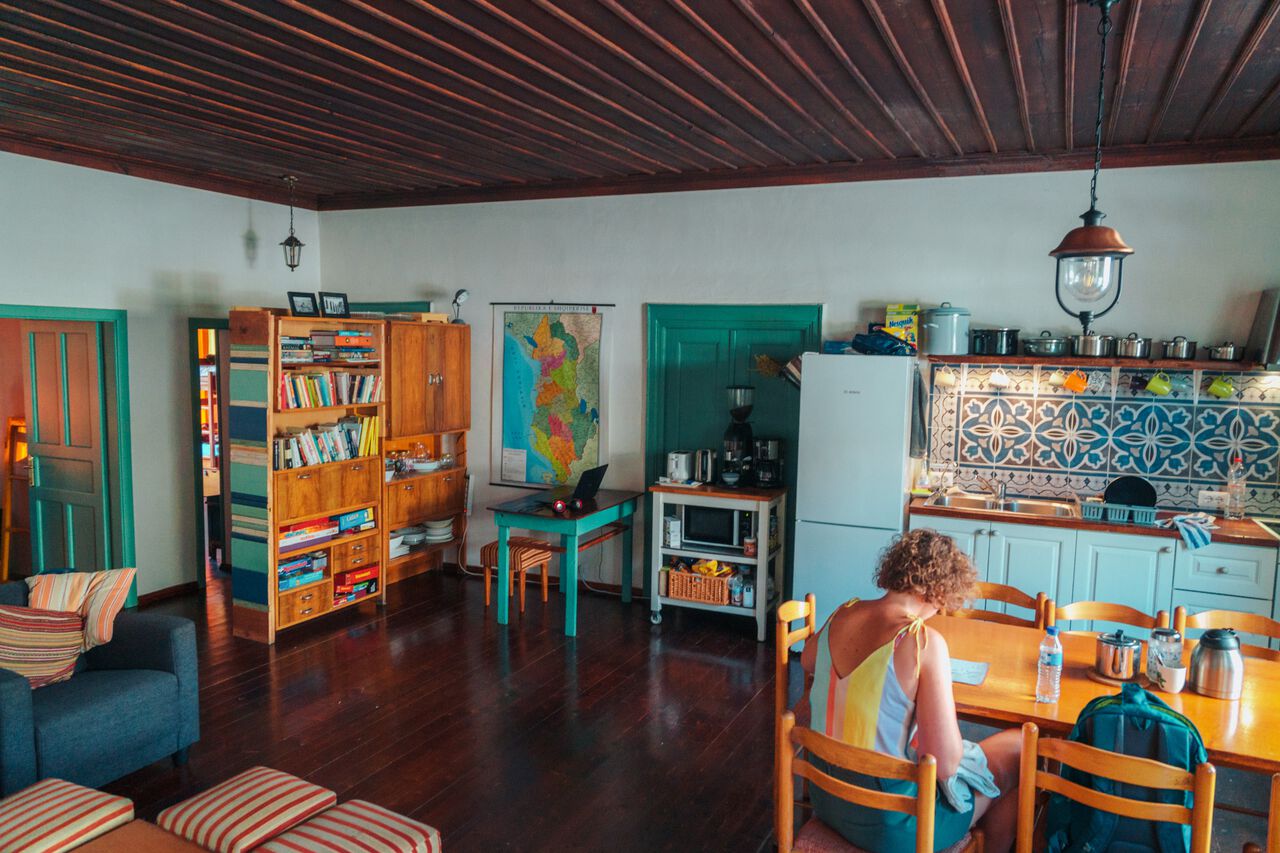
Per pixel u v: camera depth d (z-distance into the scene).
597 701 4.73
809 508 5.41
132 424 6.25
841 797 2.35
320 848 2.64
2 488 7.24
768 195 6.05
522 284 6.95
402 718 4.49
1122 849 2.28
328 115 4.71
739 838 3.44
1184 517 4.76
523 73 3.87
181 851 2.70
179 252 6.51
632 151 5.48
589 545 6.18
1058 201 5.30
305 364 5.70
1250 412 5.00
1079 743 2.28
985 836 2.64
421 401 6.66
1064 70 3.67
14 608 3.82
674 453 6.14
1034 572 4.92
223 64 3.81
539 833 3.46
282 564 5.61
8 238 5.43
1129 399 5.26
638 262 6.51
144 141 5.45
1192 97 4.08
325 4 3.12
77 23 3.36
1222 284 5.00
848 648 2.53
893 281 5.75
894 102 4.24
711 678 5.07
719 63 3.68
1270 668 3.13
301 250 7.58
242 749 4.14
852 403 5.27
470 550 7.36
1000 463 5.57
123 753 3.68
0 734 3.21
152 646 3.94
